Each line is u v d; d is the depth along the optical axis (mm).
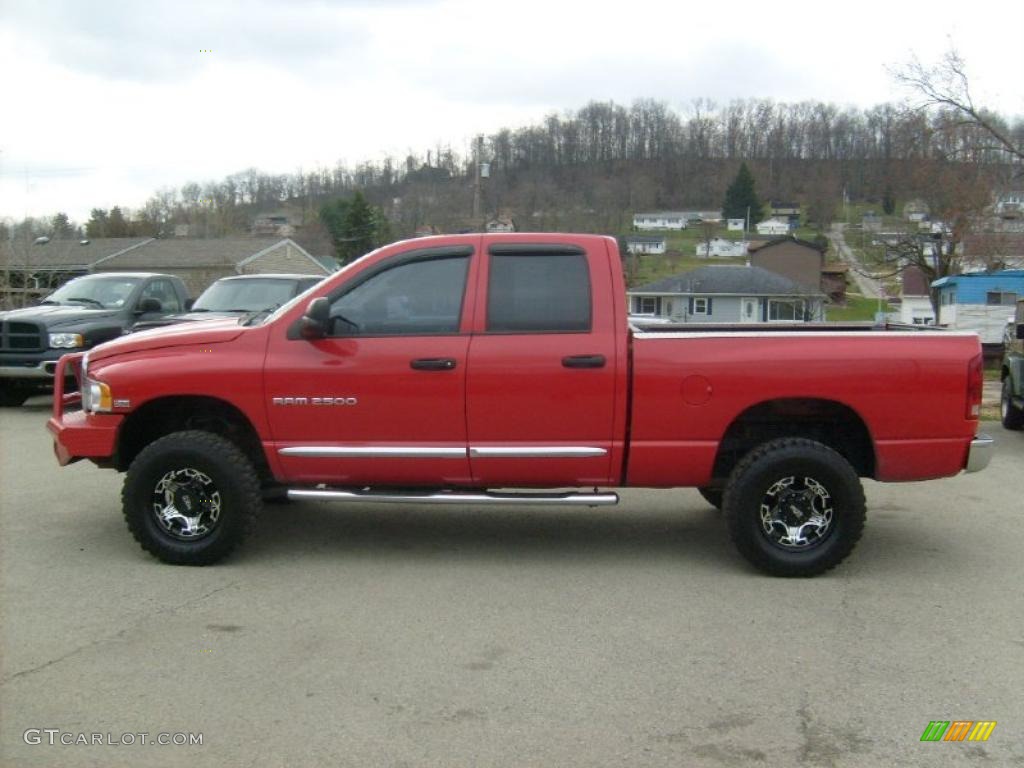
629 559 6102
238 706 3922
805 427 6012
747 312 56844
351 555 6145
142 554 6090
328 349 5680
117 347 5969
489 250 5738
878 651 4547
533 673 4262
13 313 12633
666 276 61156
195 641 4617
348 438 5699
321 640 4641
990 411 14703
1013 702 4008
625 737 3682
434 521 7090
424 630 4785
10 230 36688
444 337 5645
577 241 5742
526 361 5586
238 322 6273
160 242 50344
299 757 3518
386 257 5770
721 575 5758
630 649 4547
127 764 3477
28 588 5406
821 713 3891
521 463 5668
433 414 5633
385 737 3668
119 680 4164
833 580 5672
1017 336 12227
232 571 5766
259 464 6078
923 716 3875
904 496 8109
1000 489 8398
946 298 42219
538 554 6211
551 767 3459
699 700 4000
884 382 5578
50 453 9547
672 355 5586
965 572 5855
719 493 7234
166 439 5777
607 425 5625
